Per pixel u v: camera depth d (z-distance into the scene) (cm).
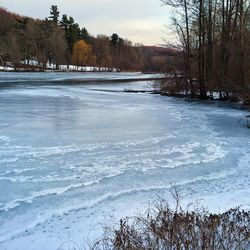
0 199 739
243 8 2605
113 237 550
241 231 467
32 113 1842
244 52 2553
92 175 886
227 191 785
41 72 8550
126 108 2155
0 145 1156
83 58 11081
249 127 1587
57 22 11225
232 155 1091
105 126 1517
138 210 672
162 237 444
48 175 882
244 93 2403
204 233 445
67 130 1412
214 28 2867
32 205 709
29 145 1162
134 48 14350
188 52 2980
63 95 2906
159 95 3175
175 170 935
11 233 595
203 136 1368
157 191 785
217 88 2830
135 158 1038
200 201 717
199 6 2819
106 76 7712
